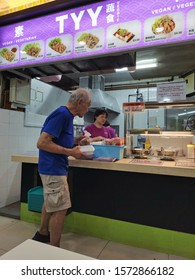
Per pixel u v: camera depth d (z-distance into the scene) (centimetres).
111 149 210
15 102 312
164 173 174
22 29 260
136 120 539
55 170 171
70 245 205
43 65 256
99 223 221
